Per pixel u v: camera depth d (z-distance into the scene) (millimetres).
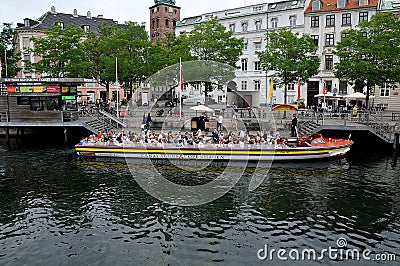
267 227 15180
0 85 36438
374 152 30359
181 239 14078
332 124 30594
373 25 36875
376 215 16438
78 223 15633
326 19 54906
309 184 21125
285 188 20344
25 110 34375
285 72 41469
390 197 18797
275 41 43344
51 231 14875
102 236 14367
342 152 27062
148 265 12172
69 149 32312
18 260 12539
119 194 19297
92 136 29891
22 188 20641
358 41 37688
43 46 44500
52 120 34031
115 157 27656
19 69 58094
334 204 17797
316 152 25922
